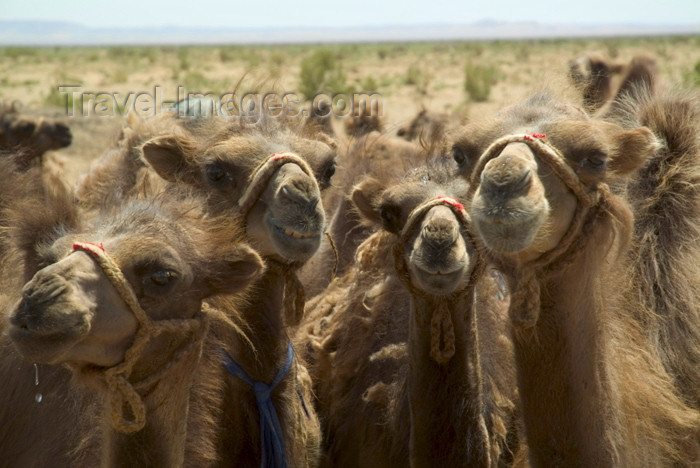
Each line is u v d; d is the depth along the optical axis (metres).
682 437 6.34
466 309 5.68
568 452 5.44
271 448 6.08
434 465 5.78
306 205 5.60
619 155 5.34
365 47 142.50
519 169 4.73
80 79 58.66
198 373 5.59
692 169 6.90
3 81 56.25
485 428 5.86
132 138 8.09
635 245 6.80
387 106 37.12
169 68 77.44
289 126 6.59
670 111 7.07
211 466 5.65
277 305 6.11
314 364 7.27
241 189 5.96
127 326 4.38
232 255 4.88
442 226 5.30
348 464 6.89
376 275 6.97
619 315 6.22
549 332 5.34
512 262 5.36
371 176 6.70
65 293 4.07
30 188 6.79
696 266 6.77
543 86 6.34
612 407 5.57
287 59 90.38
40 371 5.64
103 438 4.81
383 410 6.51
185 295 4.69
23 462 5.55
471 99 42.72
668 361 6.55
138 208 4.87
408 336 5.96
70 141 12.30
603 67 9.80
